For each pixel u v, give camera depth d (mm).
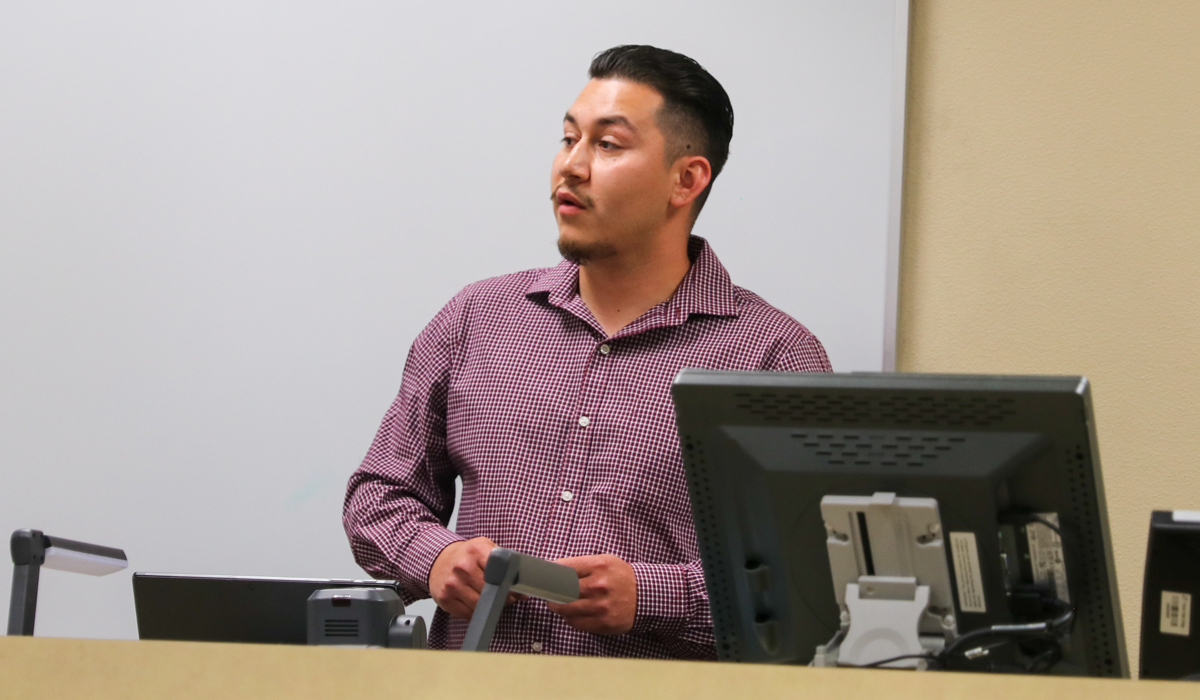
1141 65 3150
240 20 3496
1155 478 3041
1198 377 3039
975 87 3221
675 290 2543
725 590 1615
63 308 3428
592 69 2580
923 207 3225
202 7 3504
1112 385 3084
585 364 2451
